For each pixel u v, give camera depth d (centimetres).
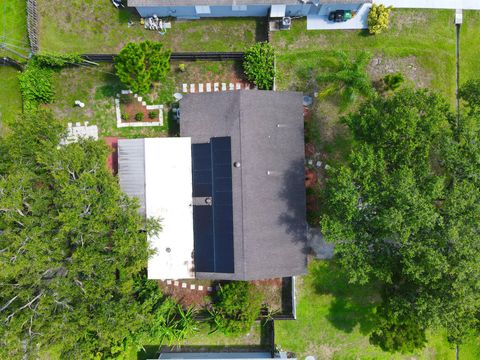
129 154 2683
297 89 2884
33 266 2153
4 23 2908
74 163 2292
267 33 2883
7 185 2162
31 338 2231
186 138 2653
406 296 2314
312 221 2827
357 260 2231
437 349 2875
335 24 2877
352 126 2370
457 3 2898
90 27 2908
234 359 2677
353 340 2850
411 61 2892
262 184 2572
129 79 2570
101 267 2248
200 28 2911
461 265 1973
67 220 2133
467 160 2091
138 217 2377
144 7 2720
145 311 2397
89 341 2380
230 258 2555
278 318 2775
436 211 2122
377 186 2125
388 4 2878
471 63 2872
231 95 2573
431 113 2145
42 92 2786
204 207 2631
